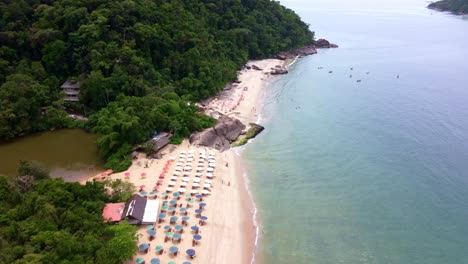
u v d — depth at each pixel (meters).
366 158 87.00
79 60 106.06
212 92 120.06
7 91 92.62
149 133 86.25
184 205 65.75
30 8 115.12
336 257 57.47
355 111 116.25
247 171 80.44
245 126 102.44
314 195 72.81
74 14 109.56
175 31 124.75
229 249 57.38
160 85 107.69
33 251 47.25
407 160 86.31
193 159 81.25
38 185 62.12
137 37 111.50
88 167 79.56
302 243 60.12
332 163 84.62
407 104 122.88
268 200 70.75
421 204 70.69
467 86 143.25
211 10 163.88
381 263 56.59
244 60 160.75
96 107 100.12
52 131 95.06
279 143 93.88
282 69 159.62
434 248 59.81
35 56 109.81
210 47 134.88
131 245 51.28
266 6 195.12
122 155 80.19
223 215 64.81
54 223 53.47
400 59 186.88
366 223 65.19
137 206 61.19
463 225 65.25
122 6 115.31
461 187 76.12
